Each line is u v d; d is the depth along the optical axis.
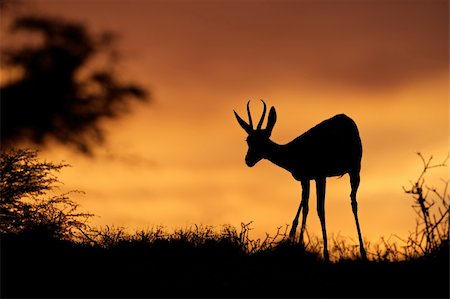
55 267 23.06
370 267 21.30
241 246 24.02
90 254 24.41
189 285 21.05
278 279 21.19
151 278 21.83
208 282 21.22
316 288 20.41
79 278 22.05
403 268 21.06
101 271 22.66
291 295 19.98
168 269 22.67
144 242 24.78
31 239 24.95
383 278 20.66
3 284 21.52
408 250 21.72
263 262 22.78
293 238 23.88
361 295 19.84
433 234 21.28
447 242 21.09
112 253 24.33
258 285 20.81
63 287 21.30
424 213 20.77
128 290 20.92
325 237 23.14
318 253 22.84
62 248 24.83
